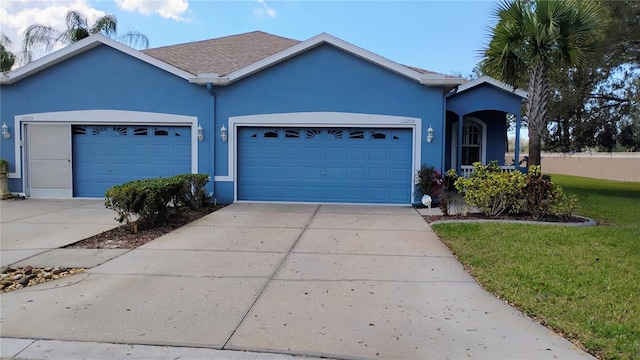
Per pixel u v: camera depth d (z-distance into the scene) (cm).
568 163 3184
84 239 742
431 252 664
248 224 883
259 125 1165
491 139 1523
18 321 409
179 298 468
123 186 801
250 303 454
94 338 376
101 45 1190
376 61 1106
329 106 1143
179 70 1158
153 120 1188
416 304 450
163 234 786
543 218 905
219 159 1175
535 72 1088
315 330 390
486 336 375
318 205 1141
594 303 428
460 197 1270
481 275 536
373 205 1145
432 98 1121
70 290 495
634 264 557
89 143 1231
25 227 841
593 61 1436
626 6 1464
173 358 344
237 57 1393
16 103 1227
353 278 537
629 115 1677
